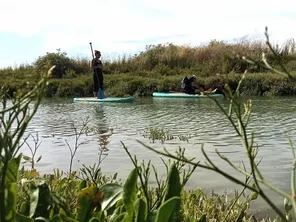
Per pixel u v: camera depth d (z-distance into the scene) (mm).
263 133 10789
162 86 26688
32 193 1895
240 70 24562
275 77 23594
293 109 16703
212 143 9500
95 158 8109
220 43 33250
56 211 1935
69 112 18297
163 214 1549
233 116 14578
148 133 11414
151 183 5672
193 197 4223
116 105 21047
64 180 3441
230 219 3850
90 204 1933
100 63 23391
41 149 9195
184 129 11969
